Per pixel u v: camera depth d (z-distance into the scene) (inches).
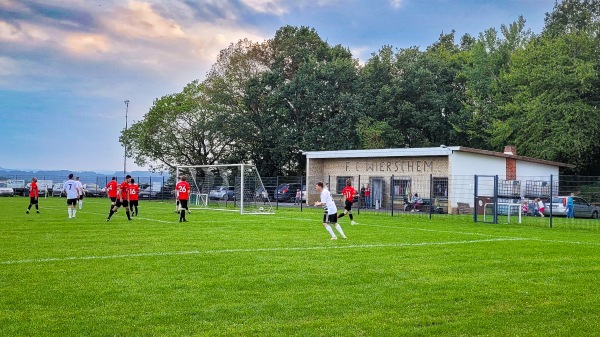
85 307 310.3
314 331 271.3
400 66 2337.6
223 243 607.8
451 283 388.8
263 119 2276.1
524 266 472.7
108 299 328.8
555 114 1796.3
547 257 532.1
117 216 1079.6
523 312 314.7
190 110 2315.5
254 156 2437.3
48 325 275.3
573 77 1787.6
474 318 299.6
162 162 2438.5
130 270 423.8
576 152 1761.8
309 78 2233.0
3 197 2123.5
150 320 286.0
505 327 284.5
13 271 415.5
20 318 286.8
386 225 936.9
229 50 2433.6
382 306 321.4
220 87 2353.6
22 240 620.7
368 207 1582.2
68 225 837.2
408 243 635.5
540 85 1859.0
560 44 1891.0
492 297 348.5
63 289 353.4
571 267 471.2
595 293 364.8
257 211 1347.2
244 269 432.8
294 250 553.0
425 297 344.8
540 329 282.2
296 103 2236.7
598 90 1877.5
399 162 1584.6
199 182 1643.7
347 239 667.4
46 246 566.6
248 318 292.7
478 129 2190.0
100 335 261.3
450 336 269.1
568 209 1311.5
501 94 2159.2
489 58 2279.8
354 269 440.1
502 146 2036.2
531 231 861.2
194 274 409.7
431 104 2229.3
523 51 2119.8
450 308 319.6
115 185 1018.1
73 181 1015.6
